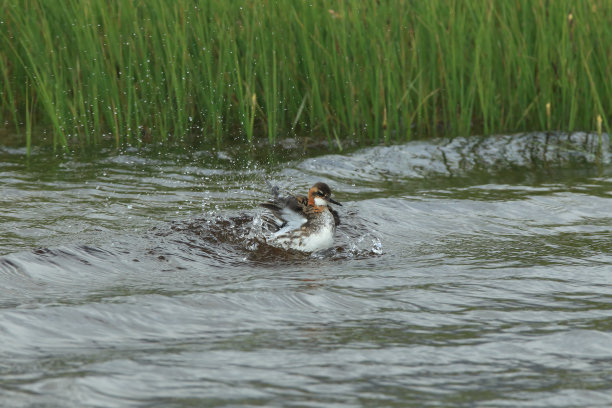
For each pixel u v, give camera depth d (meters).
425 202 30.92
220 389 13.52
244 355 15.26
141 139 41.84
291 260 23.62
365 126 43.56
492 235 26.55
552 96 43.56
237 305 18.52
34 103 44.97
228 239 25.52
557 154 40.47
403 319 17.75
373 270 22.36
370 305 18.84
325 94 43.19
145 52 40.84
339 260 23.67
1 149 39.44
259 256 23.97
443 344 16.06
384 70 41.97
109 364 14.49
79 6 40.19
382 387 13.80
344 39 41.28
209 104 41.88
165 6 41.06
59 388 13.27
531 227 27.55
